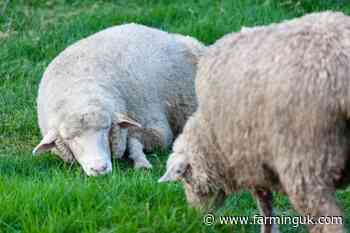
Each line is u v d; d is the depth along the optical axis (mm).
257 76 7645
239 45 8047
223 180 8734
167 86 13391
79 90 12250
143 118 12906
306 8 17031
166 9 16953
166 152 13070
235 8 16828
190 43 13992
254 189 8656
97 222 8961
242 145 7926
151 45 13477
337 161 7484
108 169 11359
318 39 7477
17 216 9125
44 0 18047
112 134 12102
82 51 13016
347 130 7473
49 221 8820
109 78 12633
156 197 9703
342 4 17094
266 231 8984
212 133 8430
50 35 16016
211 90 8180
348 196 10031
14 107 13953
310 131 7375
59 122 11953
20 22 16906
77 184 9930
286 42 7605
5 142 12984
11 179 10422
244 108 7742
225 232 9055
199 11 16984
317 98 7309
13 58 15453
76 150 11719
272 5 16953
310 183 7477
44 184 9969
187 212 9055
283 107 7434
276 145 7562
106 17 16516
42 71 14930
